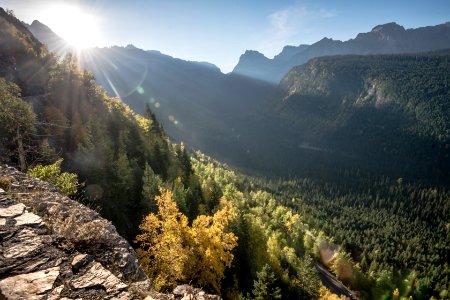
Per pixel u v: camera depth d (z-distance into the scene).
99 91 84.50
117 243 9.23
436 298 118.56
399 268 139.75
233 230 37.34
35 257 7.61
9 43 61.31
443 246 163.62
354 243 156.75
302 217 167.12
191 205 49.84
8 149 26.34
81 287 6.91
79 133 48.31
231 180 179.25
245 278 34.59
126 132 65.75
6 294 6.17
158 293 7.71
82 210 10.98
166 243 17.94
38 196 11.30
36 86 58.25
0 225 8.62
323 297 42.78
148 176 44.12
